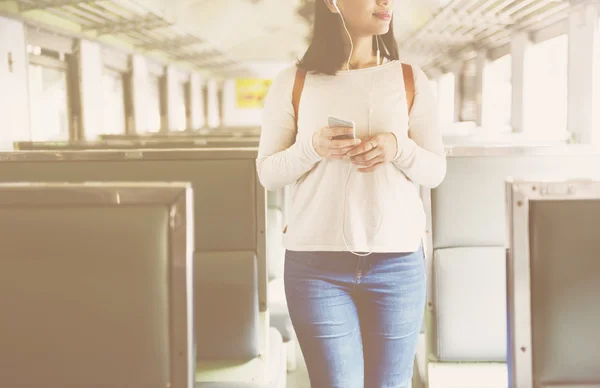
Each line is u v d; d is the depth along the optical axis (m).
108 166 2.22
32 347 1.10
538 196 1.09
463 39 11.85
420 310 1.40
